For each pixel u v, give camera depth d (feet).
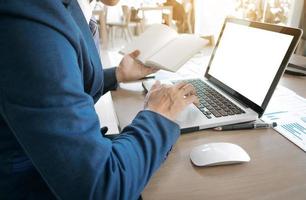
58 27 1.30
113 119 4.56
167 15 15.46
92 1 2.81
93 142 1.34
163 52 3.23
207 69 3.46
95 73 1.95
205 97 2.78
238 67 2.84
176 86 2.23
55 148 1.26
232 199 1.56
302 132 2.28
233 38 3.06
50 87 1.23
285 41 2.31
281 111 2.66
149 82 3.31
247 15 11.22
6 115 1.25
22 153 1.56
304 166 1.85
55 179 1.31
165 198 1.57
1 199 1.65
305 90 3.28
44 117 1.23
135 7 15.12
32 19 1.22
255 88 2.53
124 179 1.41
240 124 2.35
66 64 1.30
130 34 15.28
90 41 2.01
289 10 8.77
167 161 1.91
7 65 1.19
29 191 1.65
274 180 1.71
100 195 1.33
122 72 3.27
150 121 1.76
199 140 2.18
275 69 2.34
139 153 1.56
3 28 1.18
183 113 2.44
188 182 1.70
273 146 2.09
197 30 14.62
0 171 1.58
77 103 1.33
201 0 14.17
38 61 1.20
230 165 1.86
